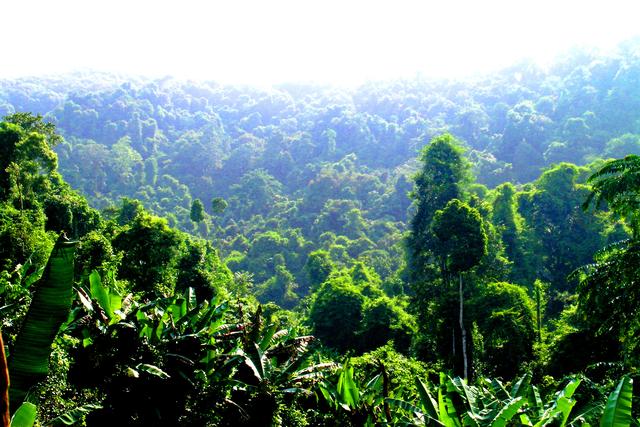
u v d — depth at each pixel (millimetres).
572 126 84500
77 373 8562
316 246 76562
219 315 11164
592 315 12086
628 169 10742
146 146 140875
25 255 21219
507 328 23656
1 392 3365
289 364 10648
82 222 38781
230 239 87312
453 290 27219
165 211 103562
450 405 7094
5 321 8359
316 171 118500
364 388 11484
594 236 40531
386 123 136250
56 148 116312
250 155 135375
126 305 10039
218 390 9320
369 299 36656
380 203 91438
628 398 5086
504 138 94562
